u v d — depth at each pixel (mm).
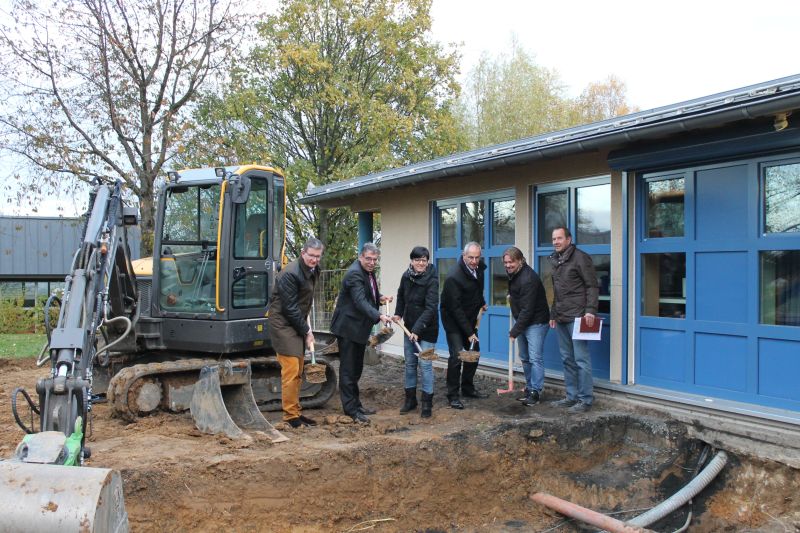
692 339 6297
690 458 5883
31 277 24984
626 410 6516
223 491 4996
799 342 5473
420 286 6699
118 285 6555
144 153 15602
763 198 5770
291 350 6160
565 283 6605
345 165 20594
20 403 7535
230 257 6734
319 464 5289
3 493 2963
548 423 6090
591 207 7457
